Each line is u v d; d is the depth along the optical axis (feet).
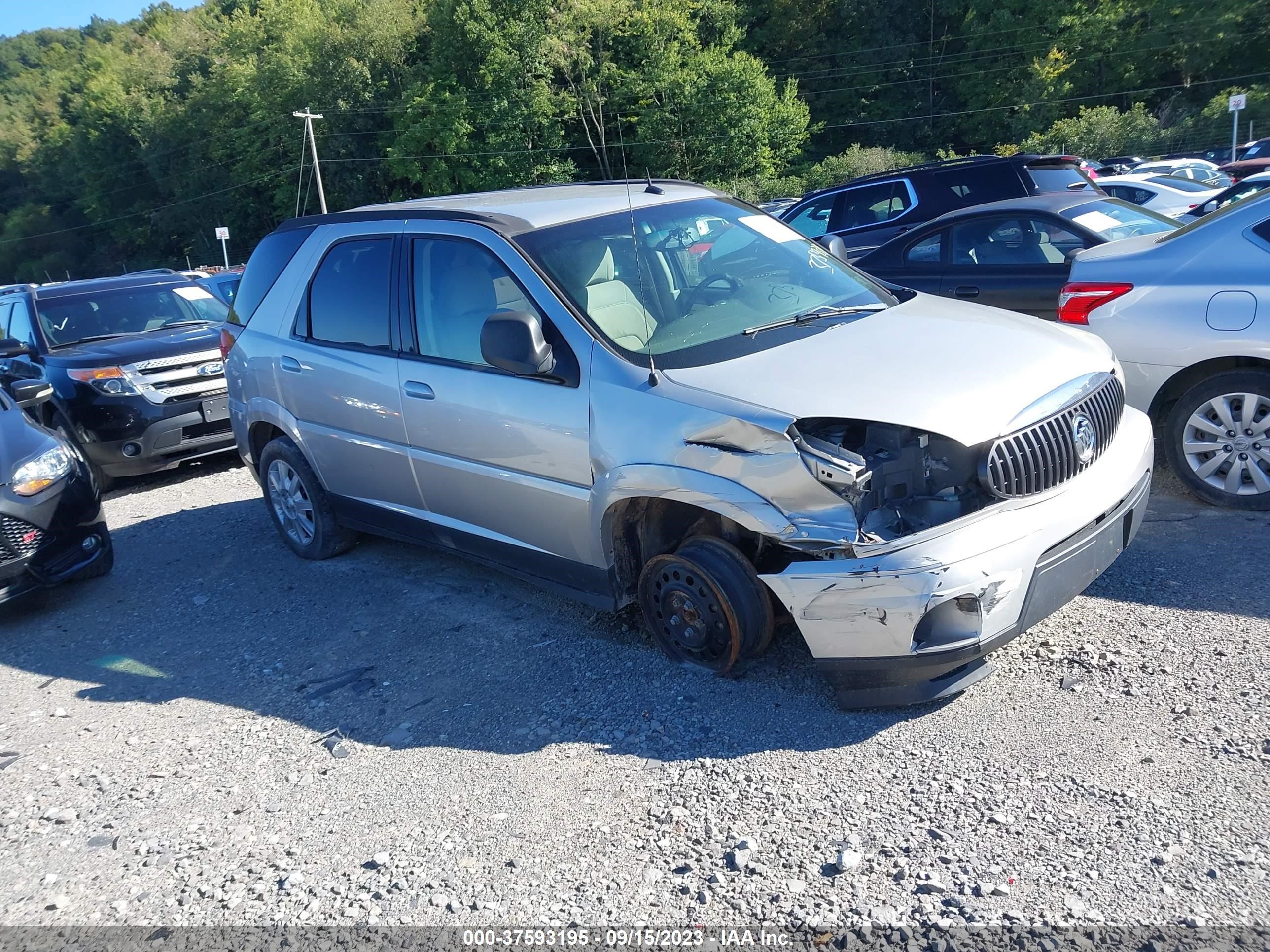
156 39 305.73
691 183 17.94
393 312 16.43
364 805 11.59
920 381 11.73
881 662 11.23
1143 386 17.44
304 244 18.75
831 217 40.29
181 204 256.93
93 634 17.93
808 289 15.16
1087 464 12.12
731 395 11.96
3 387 22.16
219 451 29.86
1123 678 12.10
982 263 26.43
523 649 15.06
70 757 13.53
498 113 185.98
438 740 12.80
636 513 13.60
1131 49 197.36
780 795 10.75
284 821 11.47
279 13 222.28
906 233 28.12
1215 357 16.57
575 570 14.35
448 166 188.96
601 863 10.07
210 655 16.33
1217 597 13.82
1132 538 13.05
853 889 9.24
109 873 10.90
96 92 269.85
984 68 215.10
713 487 11.90
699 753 11.73
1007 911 8.76
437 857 10.48
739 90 187.01
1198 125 156.76
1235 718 11.05
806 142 221.87
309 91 205.98
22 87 406.62
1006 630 11.16
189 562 21.30
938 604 10.75
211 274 54.54
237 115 241.76
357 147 206.18
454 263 15.43
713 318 13.94
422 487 16.40
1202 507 17.28
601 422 13.05
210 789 12.34
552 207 15.67
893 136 227.20
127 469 28.09
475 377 14.80
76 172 293.23
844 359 12.44
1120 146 158.40
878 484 11.20
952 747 11.20
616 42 195.62
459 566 18.90
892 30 226.58
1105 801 10.00
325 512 19.44
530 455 14.10
